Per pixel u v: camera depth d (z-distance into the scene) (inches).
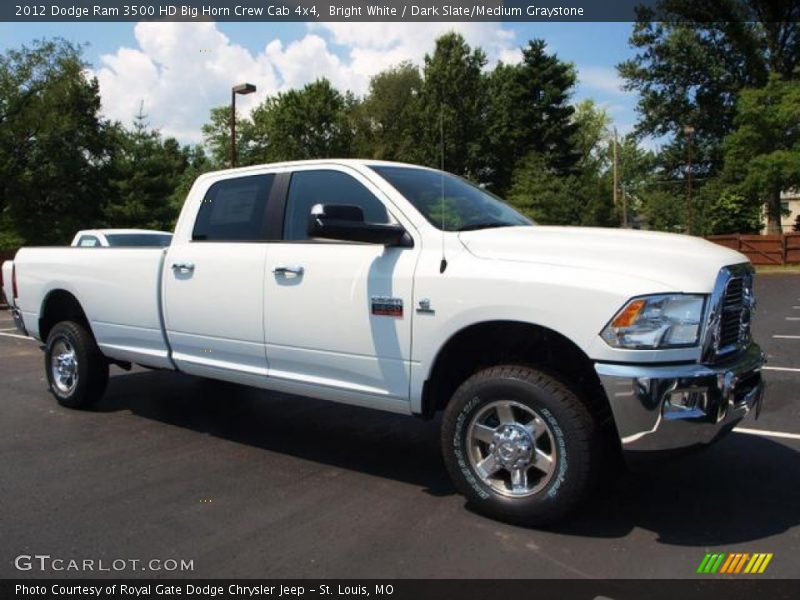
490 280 142.7
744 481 169.0
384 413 242.4
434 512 152.4
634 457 131.4
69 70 1460.4
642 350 129.3
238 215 195.0
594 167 2640.3
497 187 1557.6
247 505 157.1
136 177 1539.1
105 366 244.1
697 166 1828.2
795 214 2049.7
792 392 265.4
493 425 148.7
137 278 214.5
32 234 1485.0
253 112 2506.2
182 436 213.9
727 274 137.1
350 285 164.1
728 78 1670.8
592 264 137.2
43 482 172.7
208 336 196.2
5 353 398.9
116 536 140.9
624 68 1769.2
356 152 1899.6
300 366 177.5
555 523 141.6
